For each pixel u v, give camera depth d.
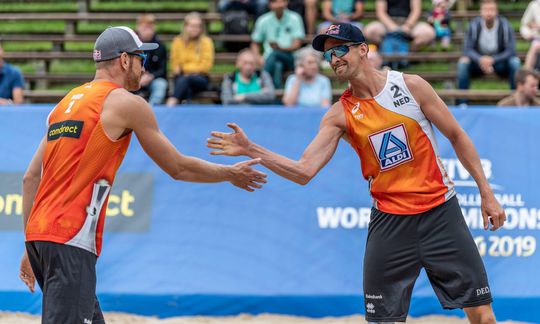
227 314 18.02
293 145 18.77
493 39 28.92
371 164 13.00
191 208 18.47
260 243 18.28
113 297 17.98
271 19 30.56
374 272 13.09
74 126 11.12
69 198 10.98
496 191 18.30
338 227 18.31
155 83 28.14
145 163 18.59
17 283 18.06
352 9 33.97
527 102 23.81
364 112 12.85
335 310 17.94
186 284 18.08
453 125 12.83
